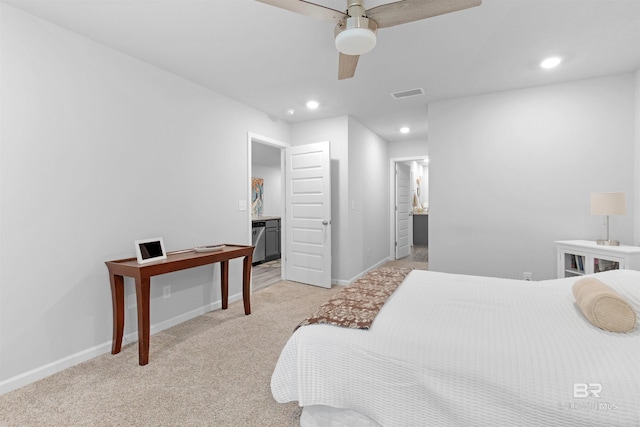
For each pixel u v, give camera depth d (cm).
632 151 279
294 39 225
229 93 334
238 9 190
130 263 225
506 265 331
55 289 205
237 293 359
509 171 327
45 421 155
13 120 186
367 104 370
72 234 214
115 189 240
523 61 259
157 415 158
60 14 194
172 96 284
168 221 281
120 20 201
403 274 229
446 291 188
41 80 199
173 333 264
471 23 204
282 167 445
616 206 248
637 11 190
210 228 323
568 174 303
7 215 184
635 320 119
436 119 359
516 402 99
